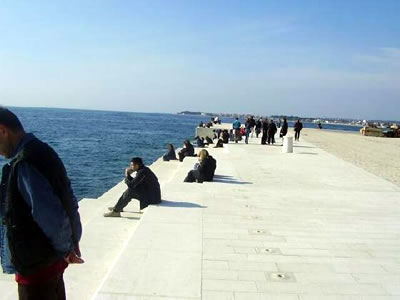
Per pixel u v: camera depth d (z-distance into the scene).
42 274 3.08
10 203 2.94
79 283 5.50
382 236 7.66
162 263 5.82
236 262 6.02
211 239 7.04
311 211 9.57
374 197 11.68
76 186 19.06
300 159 21.80
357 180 15.12
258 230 7.73
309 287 5.27
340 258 6.38
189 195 10.65
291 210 9.58
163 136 65.81
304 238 7.36
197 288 5.09
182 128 105.75
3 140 3.05
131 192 9.09
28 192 2.88
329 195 11.77
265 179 14.55
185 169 16.67
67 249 3.07
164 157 22.45
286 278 5.52
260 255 6.36
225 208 9.40
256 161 20.23
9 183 2.95
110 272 5.41
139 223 7.79
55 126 81.94
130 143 48.34
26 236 2.95
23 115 141.50
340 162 21.02
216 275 5.52
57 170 3.05
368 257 6.47
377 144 41.75
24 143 3.03
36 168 2.92
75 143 44.88
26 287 3.09
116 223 8.54
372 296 5.06
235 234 7.40
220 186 12.34
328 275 5.68
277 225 8.17
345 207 10.18
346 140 46.94
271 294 5.02
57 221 2.92
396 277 5.69
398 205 10.62
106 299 4.70
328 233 7.75
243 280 5.39
